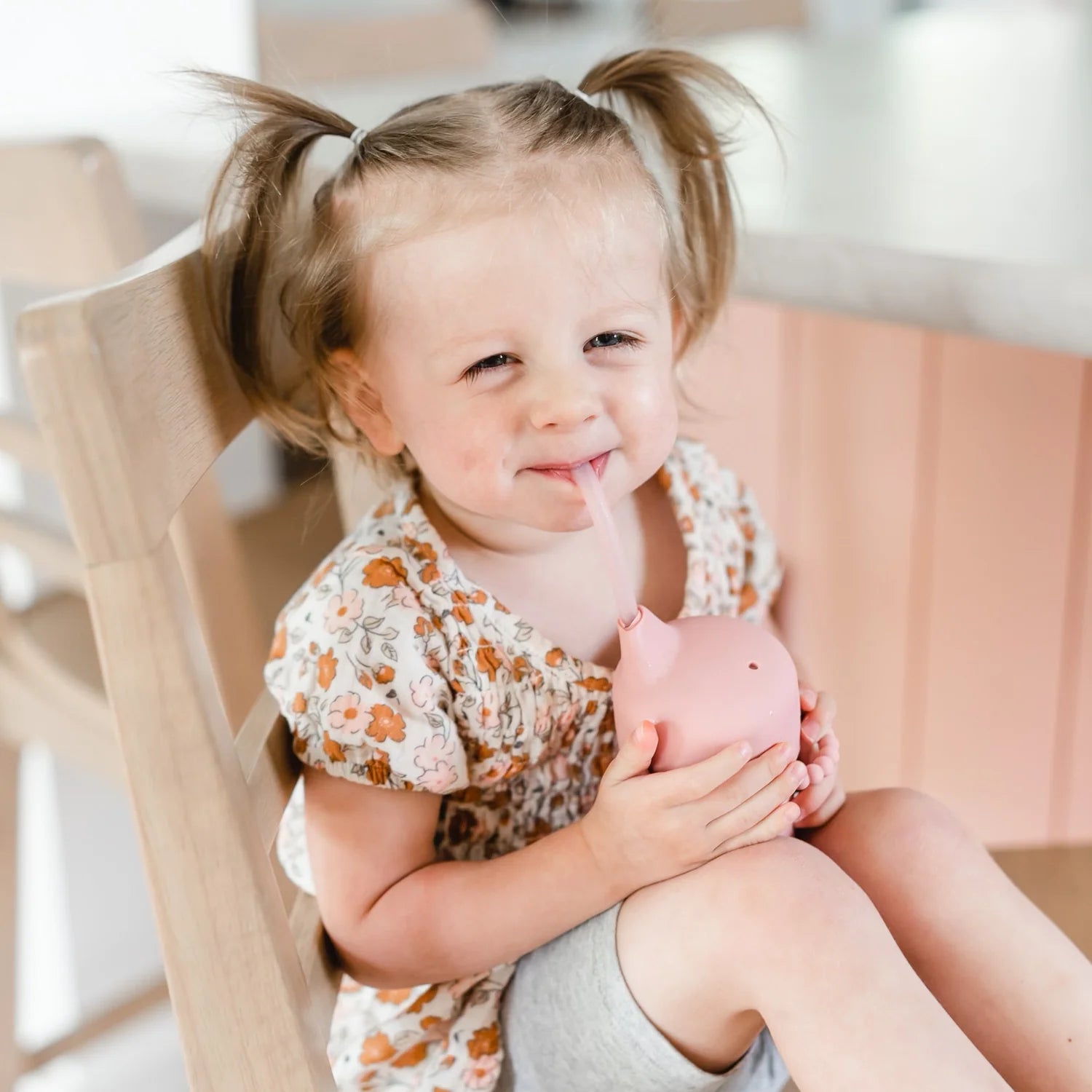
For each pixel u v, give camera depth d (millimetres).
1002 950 686
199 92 752
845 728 1161
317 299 711
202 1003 550
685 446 885
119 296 527
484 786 761
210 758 525
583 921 708
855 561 1086
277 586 1292
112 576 509
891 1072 583
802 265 819
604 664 781
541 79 763
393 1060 766
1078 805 1055
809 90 1359
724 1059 685
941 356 979
